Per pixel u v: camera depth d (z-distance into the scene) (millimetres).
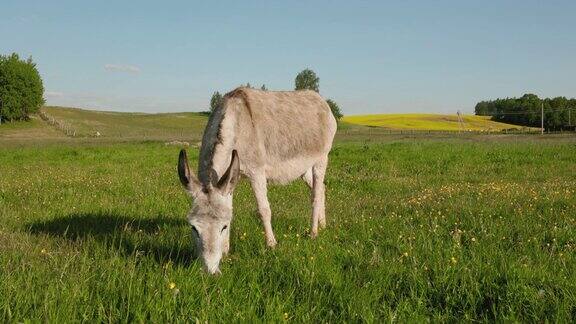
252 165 6250
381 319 3828
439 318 3891
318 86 110750
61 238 6504
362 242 6145
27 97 84938
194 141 45938
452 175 14648
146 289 4168
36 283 4270
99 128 84188
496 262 5016
